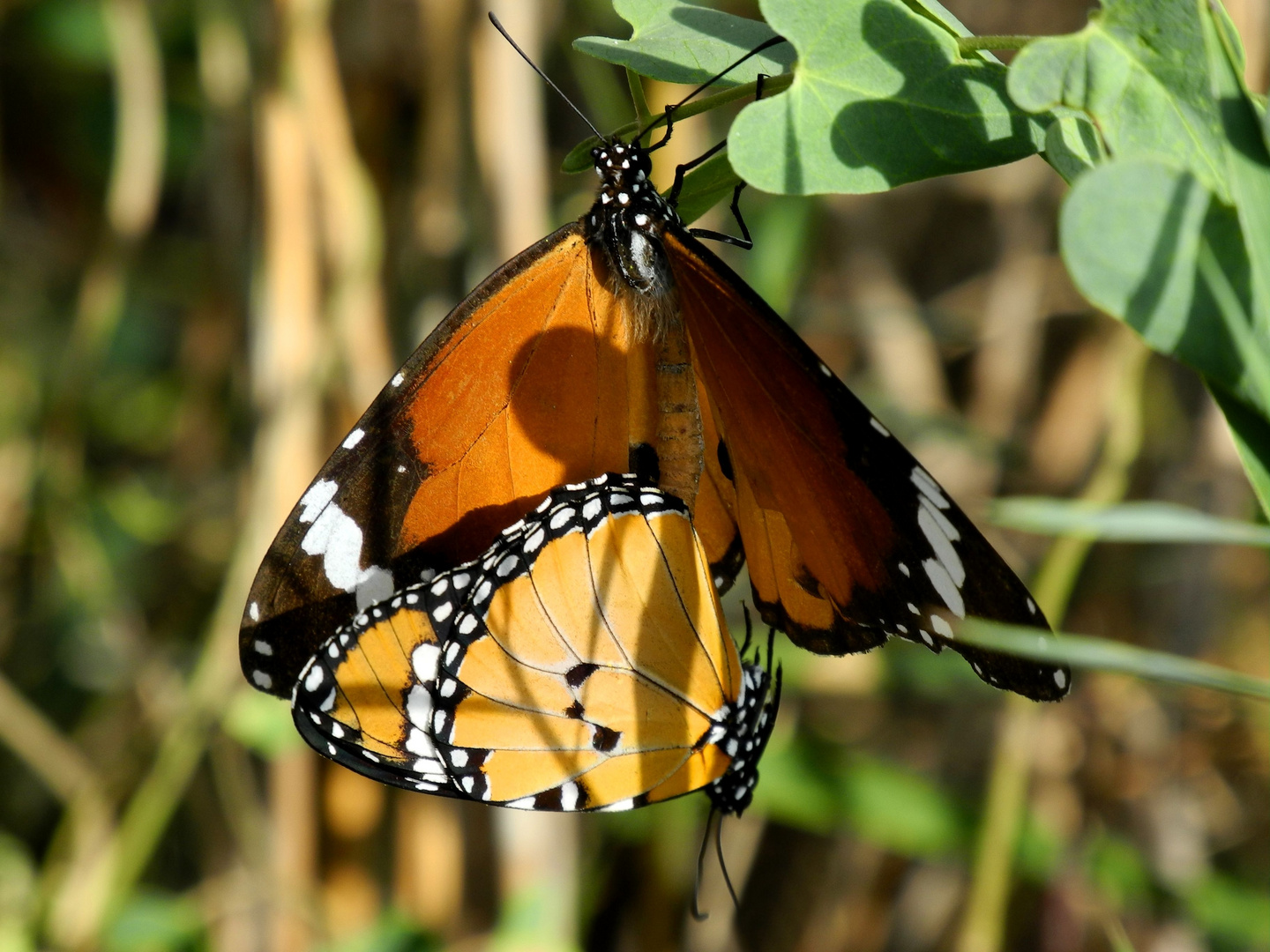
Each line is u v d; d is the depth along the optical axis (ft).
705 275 2.07
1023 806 2.31
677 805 2.34
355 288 2.30
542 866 2.28
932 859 2.36
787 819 2.31
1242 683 1.97
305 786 2.34
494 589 2.12
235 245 2.37
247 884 2.34
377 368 2.33
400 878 2.34
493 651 2.12
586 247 2.09
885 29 2.02
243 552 2.31
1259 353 1.97
